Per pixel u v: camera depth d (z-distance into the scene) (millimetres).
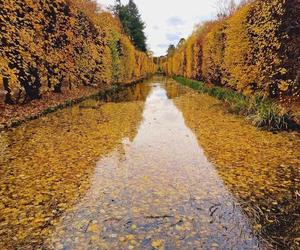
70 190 6391
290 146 9219
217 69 24641
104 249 4422
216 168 7668
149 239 4660
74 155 8688
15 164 7875
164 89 35219
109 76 31953
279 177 6965
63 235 4770
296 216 5309
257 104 13750
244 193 6219
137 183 6766
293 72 12234
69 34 20844
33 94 17156
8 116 12812
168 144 9930
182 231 4871
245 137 10508
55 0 18656
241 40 15789
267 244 4512
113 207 5660
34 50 14930
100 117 14781
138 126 12766
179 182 6816
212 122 13391
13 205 5730
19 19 13664
